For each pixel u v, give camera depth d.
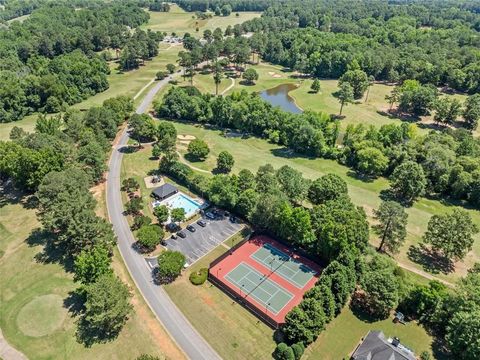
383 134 162.25
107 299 77.94
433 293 83.94
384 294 82.75
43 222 101.06
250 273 98.62
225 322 84.75
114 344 79.12
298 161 157.12
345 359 76.44
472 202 130.38
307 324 77.56
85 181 115.88
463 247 99.00
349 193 133.38
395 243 102.31
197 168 147.38
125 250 105.62
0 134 167.75
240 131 186.12
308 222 99.75
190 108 192.25
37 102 196.12
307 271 99.62
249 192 115.62
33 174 118.69
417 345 79.62
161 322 84.38
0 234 110.19
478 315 72.88
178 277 96.75
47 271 97.50
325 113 196.00
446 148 145.62
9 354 77.44
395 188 134.62
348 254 90.00
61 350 78.00
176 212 111.44
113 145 166.50
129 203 120.44
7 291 92.00
